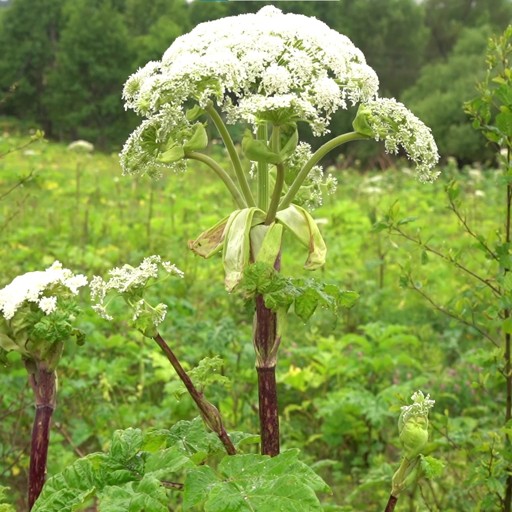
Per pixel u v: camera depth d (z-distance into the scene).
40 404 2.48
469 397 6.09
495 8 68.25
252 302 2.56
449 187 3.77
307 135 34.19
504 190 16.91
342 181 21.39
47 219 12.91
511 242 3.69
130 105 2.50
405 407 2.48
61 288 2.47
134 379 6.30
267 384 2.50
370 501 5.14
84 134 50.81
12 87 5.21
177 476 4.89
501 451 3.51
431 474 2.42
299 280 2.41
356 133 2.48
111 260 10.42
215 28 2.43
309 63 2.29
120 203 15.07
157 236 11.62
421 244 3.87
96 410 5.62
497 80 3.60
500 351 3.63
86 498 2.20
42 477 2.48
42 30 55.62
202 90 2.32
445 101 40.56
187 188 17.75
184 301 7.54
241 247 2.44
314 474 2.04
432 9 67.56
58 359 2.47
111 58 52.12
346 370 6.44
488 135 3.67
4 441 5.16
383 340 6.87
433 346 7.38
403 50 60.59
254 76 2.28
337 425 5.63
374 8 59.59
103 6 53.34
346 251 11.36
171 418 5.61
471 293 3.92
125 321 7.44
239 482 2.02
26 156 22.70
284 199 2.55
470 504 4.32
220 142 26.31
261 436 2.52
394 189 20.50
